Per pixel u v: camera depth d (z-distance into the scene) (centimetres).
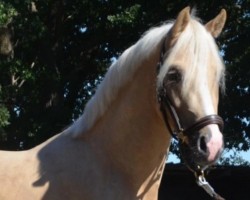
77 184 355
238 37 1441
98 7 1494
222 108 1426
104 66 1614
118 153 363
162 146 363
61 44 1541
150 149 361
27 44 1384
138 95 363
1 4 1245
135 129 361
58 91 1427
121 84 369
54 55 1481
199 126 332
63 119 1416
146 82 360
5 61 1363
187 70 339
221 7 1391
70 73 1580
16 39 1454
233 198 1355
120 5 1455
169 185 1344
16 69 1366
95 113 371
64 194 354
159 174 370
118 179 359
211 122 332
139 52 365
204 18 1389
